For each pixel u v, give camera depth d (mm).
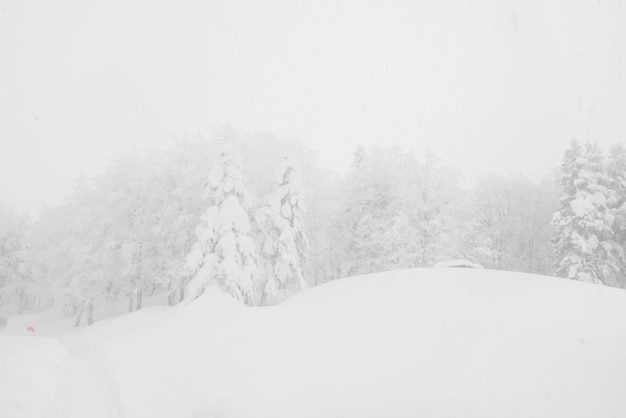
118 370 11875
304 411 9453
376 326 14312
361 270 31938
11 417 7277
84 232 32938
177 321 16844
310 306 17812
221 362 12422
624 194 30250
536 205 40531
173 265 28094
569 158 30266
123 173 32875
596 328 11641
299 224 27734
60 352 13656
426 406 8828
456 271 19375
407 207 33000
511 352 10828
